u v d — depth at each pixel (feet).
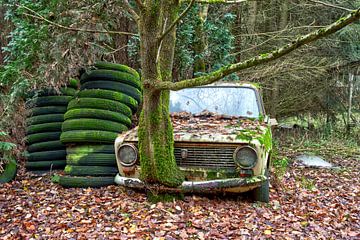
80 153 19.62
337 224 15.70
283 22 45.47
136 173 16.39
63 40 22.44
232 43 39.37
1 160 21.30
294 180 23.39
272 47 43.65
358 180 25.21
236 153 15.42
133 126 26.22
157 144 15.37
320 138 45.68
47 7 23.84
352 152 37.45
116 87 21.48
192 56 34.99
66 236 13.42
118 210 15.80
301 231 14.52
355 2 44.04
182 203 16.16
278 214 15.97
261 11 46.93
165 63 16.03
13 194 18.65
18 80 23.38
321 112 51.26
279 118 51.44
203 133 16.19
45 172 22.09
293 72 41.75
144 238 13.15
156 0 14.40
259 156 15.30
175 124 18.38
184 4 31.45
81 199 17.40
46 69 22.44
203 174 15.69
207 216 15.11
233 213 15.57
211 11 37.42
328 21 47.01
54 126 22.34
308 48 41.50
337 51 46.37
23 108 22.86
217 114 20.17
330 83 47.93
